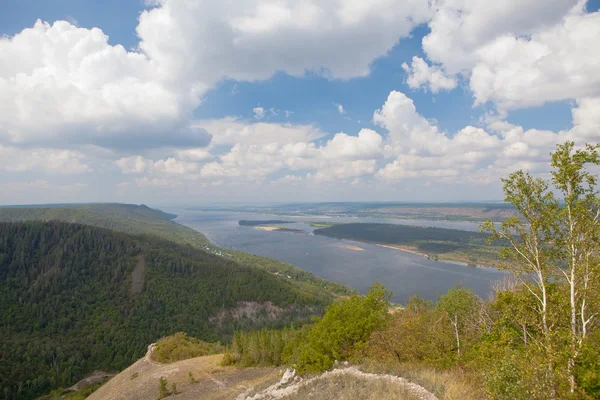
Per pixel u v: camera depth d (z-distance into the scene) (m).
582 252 17.34
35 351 102.00
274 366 53.91
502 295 22.19
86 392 87.62
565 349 15.56
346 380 24.05
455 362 25.80
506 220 20.61
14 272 141.00
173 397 44.62
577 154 17.22
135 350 113.19
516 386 14.73
